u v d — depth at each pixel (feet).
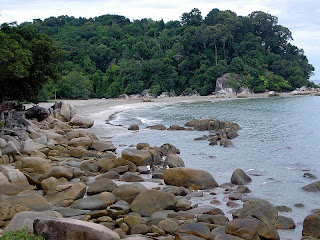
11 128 102.73
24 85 122.62
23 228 35.53
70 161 83.30
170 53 465.06
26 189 58.03
